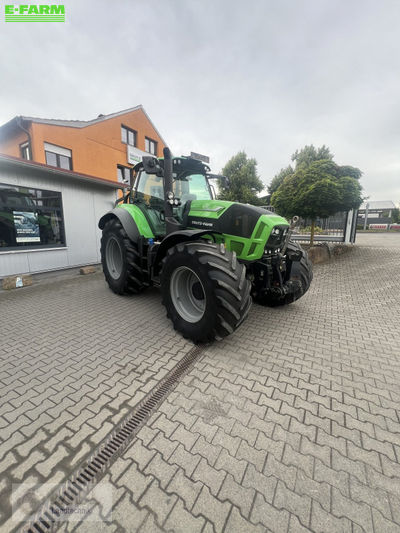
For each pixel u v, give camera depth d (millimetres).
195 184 4035
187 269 2725
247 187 22062
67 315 3479
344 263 7422
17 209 5105
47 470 1336
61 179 5715
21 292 4594
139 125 14258
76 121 10992
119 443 1497
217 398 1881
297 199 7539
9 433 1562
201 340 2584
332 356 2500
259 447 1483
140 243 3855
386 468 1364
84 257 6387
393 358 2475
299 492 1239
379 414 1751
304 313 3682
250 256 2854
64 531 1077
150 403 1822
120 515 1136
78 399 1857
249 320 3387
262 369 2260
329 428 1628
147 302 4027
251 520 1120
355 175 7734
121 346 2635
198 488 1251
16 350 2547
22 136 10859
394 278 5762
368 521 1117
